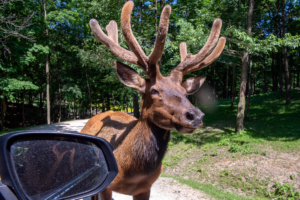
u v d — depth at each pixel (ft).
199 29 34.04
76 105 120.78
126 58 8.95
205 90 123.54
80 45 71.97
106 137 9.95
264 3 43.91
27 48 44.45
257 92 144.87
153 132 7.84
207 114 62.64
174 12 47.73
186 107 7.16
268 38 32.50
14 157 4.51
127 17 8.27
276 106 56.75
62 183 5.74
